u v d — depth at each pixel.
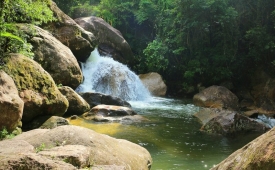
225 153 6.49
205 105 12.39
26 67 7.06
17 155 3.23
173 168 5.49
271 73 14.93
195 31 15.34
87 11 17.92
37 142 4.30
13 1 7.69
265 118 10.86
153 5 17.47
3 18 7.31
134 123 8.59
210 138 7.64
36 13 8.93
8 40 7.25
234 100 12.71
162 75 16.48
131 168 4.46
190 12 14.65
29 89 6.87
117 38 16.23
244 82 15.66
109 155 4.36
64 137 4.40
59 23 12.19
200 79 15.62
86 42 12.78
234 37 15.20
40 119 7.09
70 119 8.38
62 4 17.34
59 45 10.34
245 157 3.04
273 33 15.33
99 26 15.89
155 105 12.20
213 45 15.73
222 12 14.48
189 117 9.94
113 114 8.97
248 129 8.22
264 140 2.84
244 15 15.72
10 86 5.89
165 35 16.38
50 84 7.46
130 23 19.08
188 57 15.88
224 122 8.14
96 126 7.94
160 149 6.56
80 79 10.52
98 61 13.97
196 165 5.70
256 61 15.51
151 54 16.30
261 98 13.38
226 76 14.89
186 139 7.45
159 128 8.30
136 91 13.88
